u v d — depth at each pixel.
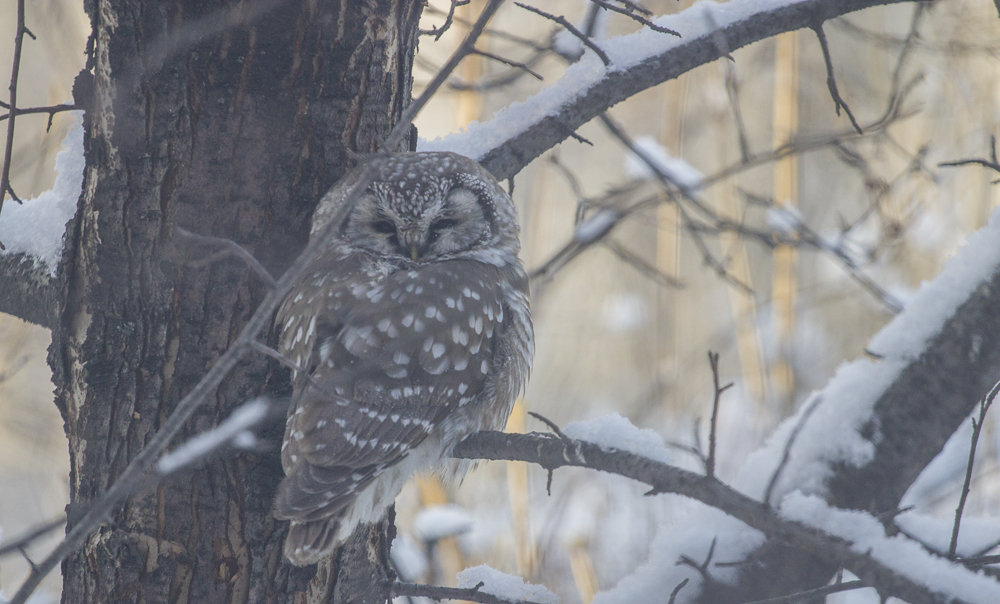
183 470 7.21
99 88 7.22
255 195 7.27
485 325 8.62
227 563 7.32
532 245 21.97
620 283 29.25
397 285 8.36
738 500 5.90
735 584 7.91
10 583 16.58
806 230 14.18
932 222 21.62
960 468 14.43
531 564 18.05
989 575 6.82
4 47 20.22
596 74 8.66
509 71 15.48
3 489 19.16
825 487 7.98
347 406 7.53
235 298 7.26
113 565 7.24
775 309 23.53
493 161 8.94
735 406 24.30
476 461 8.94
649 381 26.42
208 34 7.04
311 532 7.03
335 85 7.38
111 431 7.29
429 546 16.25
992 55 16.23
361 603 7.93
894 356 8.15
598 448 6.46
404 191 9.09
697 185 12.98
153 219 7.18
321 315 8.09
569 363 29.25
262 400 5.62
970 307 7.92
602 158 29.02
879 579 5.76
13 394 19.28
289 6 7.16
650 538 20.25
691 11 8.62
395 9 7.62
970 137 21.62
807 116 24.73
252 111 7.21
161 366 7.23
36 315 7.79
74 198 7.68
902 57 12.81
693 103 22.80
